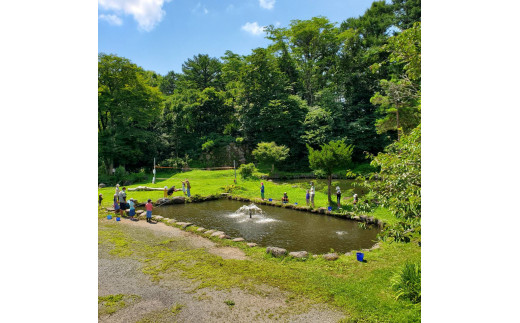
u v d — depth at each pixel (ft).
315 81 151.33
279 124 124.98
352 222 43.09
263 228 39.75
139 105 115.03
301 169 123.54
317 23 129.70
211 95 141.69
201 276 22.22
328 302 18.49
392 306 17.62
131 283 21.03
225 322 16.37
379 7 132.87
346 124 126.31
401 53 22.34
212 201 62.49
